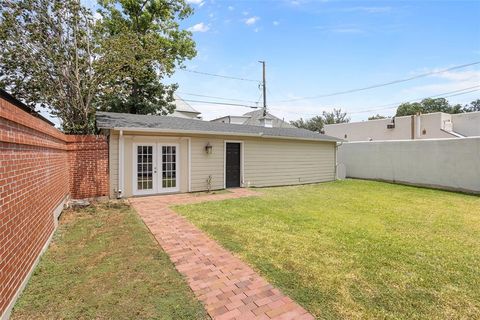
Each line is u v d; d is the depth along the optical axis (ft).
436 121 58.03
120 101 52.01
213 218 19.97
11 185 8.96
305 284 10.22
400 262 12.44
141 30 50.03
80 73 31.01
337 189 37.04
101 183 26.96
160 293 9.46
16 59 27.89
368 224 18.90
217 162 34.68
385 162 46.09
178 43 52.90
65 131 30.48
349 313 8.46
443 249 14.23
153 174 29.89
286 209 23.50
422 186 40.14
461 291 9.96
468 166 34.96
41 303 8.82
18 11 26.04
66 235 15.87
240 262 12.15
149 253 13.10
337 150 51.01
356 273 11.23
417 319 8.25
